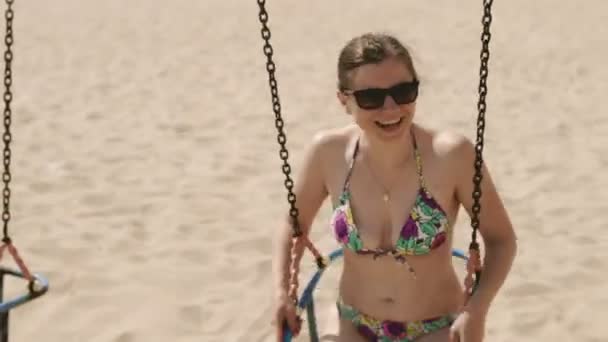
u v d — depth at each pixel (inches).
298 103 398.9
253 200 266.4
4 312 127.9
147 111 387.5
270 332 184.2
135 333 184.7
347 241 121.3
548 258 216.2
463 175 115.9
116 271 214.5
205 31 606.5
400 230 117.0
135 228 242.5
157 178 288.7
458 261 208.8
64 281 208.5
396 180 117.6
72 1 741.3
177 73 471.5
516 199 260.4
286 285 124.1
